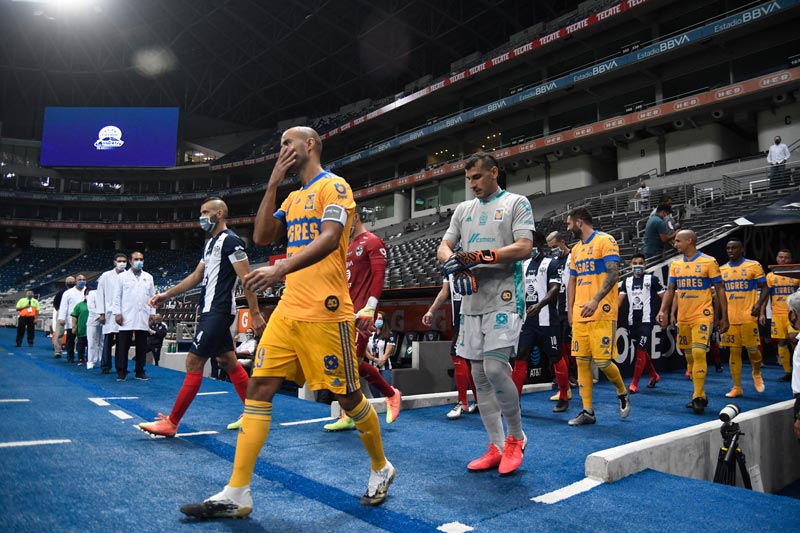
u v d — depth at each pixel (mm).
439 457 3180
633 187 22828
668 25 24609
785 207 9008
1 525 1914
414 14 35938
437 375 6648
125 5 41875
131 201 46875
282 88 47500
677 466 3113
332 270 2186
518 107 28281
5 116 48406
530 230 2748
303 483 2586
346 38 39750
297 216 2287
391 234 34719
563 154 27828
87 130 45312
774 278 7621
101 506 2172
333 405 4527
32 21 44312
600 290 4160
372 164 39562
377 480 2305
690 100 21562
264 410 2111
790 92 20203
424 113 35531
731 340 6125
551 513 2203
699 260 5262
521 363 5145
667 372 8773
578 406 5344
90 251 48812
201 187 49281
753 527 2076
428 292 8266
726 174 19516
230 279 3779
